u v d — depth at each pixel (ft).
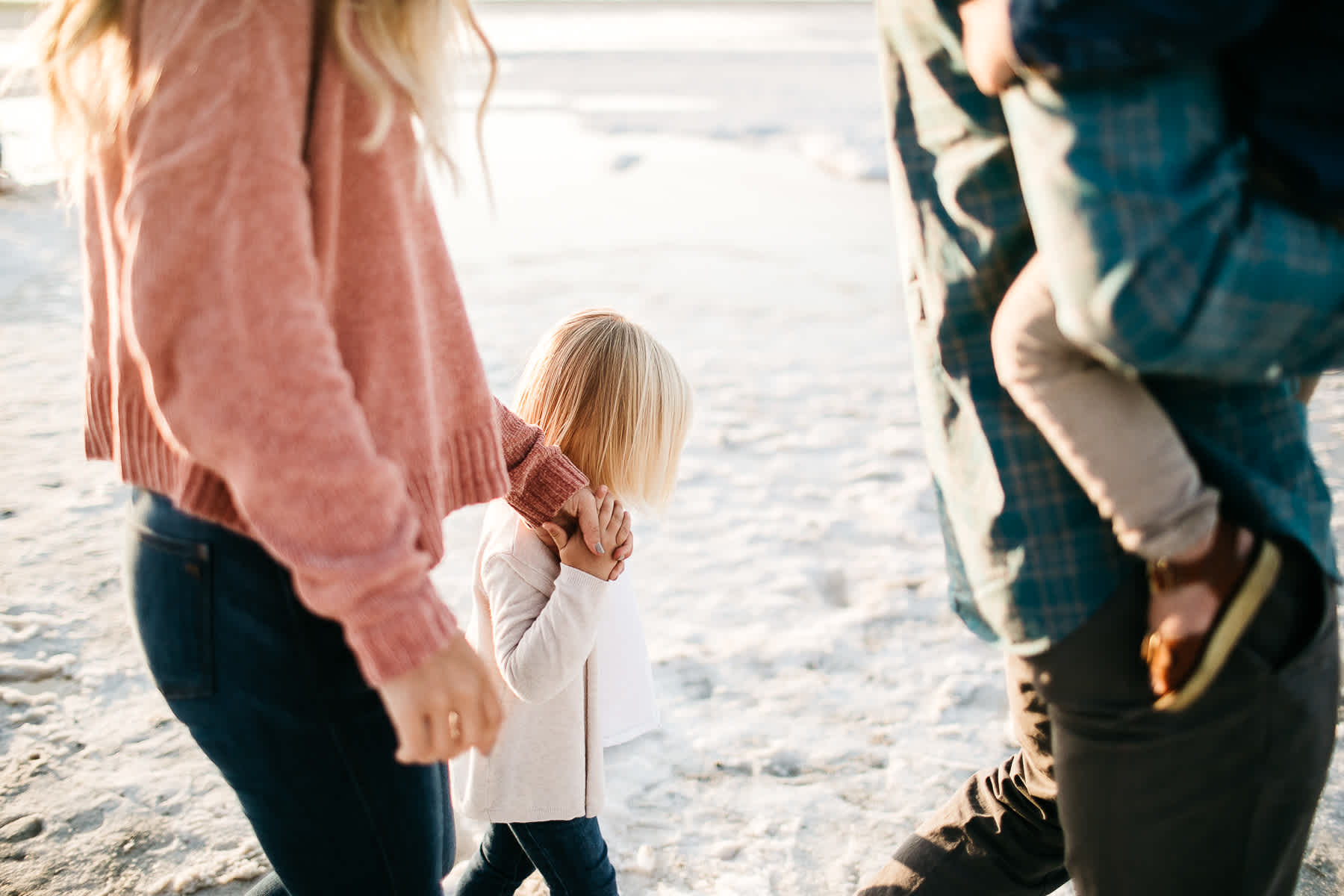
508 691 4.87
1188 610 3.13
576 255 22.94
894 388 15.38
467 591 9.43
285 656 3.30
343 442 2.77
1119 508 3.09
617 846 6.40
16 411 13.48
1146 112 2.74
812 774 7.11
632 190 30.71
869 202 29.43
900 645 8.73
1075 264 2.75
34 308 17.87
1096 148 2.74
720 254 23.31
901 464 12.66
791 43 93.56
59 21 3.21
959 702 7.93
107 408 3.48
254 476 2.73
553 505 4.55
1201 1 2.55
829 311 19.27
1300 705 3.23
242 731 3.42
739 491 11.82
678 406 5.19
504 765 4.82
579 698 4.86
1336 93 2.68
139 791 6.77
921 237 3.64
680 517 11.14
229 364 2.71
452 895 5.93
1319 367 2.99
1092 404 3.04
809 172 33.91
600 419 5.05
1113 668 3.36
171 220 2.72
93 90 3.17
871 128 40.91
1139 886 3.51
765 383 15.48
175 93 2.78
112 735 7.34
